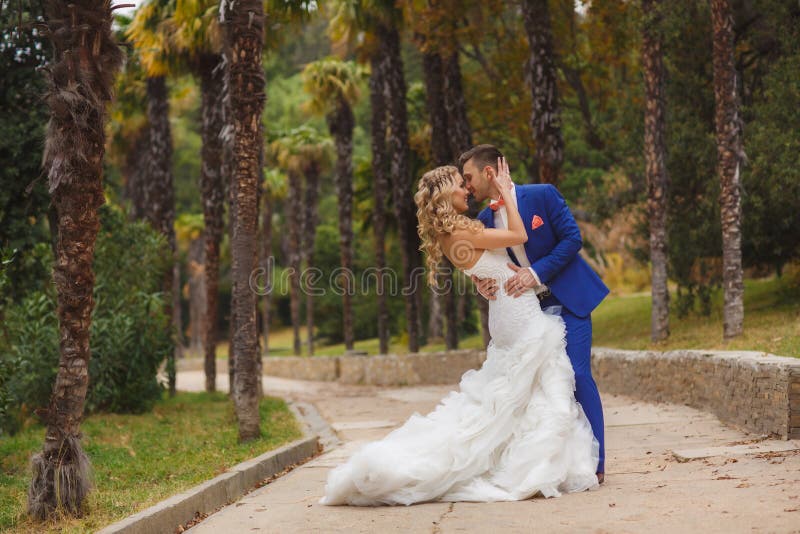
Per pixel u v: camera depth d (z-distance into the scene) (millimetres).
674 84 21031
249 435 11711
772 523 3904
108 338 16203
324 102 34531
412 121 35844
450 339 28891
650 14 18484
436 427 5391
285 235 61875
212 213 22516
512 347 5469
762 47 20594
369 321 51281
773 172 17438
